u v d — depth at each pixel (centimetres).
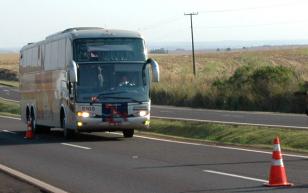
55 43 3934
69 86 3597
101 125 3516
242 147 3078
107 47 3562
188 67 16700
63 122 3834
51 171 2319
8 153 3002
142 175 2156
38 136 4144
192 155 2738
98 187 1930
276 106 6419
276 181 1877
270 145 3173
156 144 3312
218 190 1817
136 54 3600
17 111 7600
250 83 6962
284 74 6831
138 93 3566
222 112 6166
